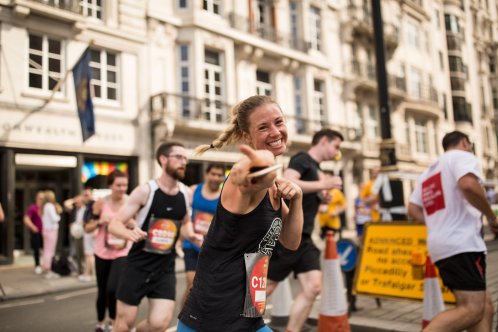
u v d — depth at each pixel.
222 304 1.71
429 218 3.33
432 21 35.00
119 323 3.40
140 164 15.55
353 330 4.76
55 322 5.79
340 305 4.19
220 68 18.47
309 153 4.30
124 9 15.70
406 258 5.15
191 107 17.06
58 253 14.47
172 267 3.60
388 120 8.03
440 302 4.02
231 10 19.19
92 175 14.58
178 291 7.48
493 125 41.78
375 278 5.27
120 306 3.41
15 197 14.31
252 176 1.44
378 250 5.39
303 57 21.88
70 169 14.05
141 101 15.86
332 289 4.21
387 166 7.85
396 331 4.47
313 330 4.72
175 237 3.58
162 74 16.62
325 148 4.24
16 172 14.34
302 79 22.20
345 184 23.83
